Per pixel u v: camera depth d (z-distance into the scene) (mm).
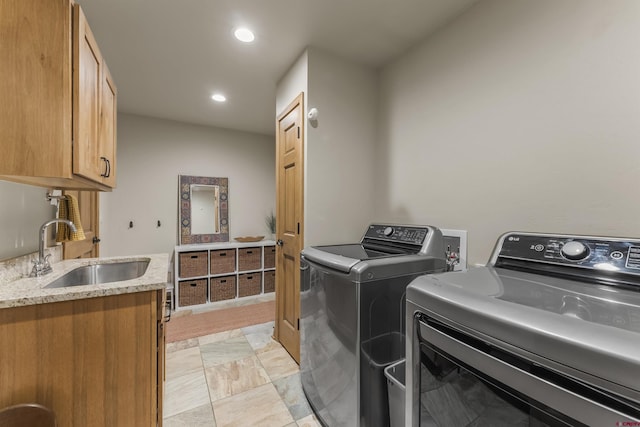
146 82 2590
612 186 1082
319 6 1635
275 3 1615
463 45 1650
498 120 1462
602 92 1105
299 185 2086
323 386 1471
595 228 1124
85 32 1166
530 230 1330
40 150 1042
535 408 591
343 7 1641
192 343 2424
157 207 3604
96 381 1133
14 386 1029
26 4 1029
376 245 1838
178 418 1537
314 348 1564
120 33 1886
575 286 855
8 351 1021
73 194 1969
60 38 1065
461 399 745
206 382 1858
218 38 1940
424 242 1533
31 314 1044
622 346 485
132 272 1875
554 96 1248
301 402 1671
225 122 3762
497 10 1473
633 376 459
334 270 1367
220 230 3990
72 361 1099
